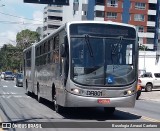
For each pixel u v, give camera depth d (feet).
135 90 48.44
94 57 47.37
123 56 48.29
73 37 47.39
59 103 52.37
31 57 88.69
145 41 335.47
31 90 89.04
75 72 46.83
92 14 313.53
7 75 263.70
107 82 47.11
